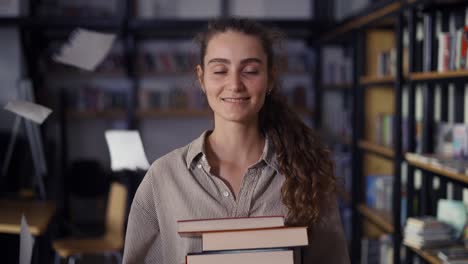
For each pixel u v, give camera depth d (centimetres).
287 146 114
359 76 397
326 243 116
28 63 539
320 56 550
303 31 563
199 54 116
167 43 604
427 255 247
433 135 292
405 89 383
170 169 114
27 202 390
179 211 111
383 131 363
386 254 345
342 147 470
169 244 114
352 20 405
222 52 104
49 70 570
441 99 305
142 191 116
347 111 457
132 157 243
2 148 468
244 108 105
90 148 598
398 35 305
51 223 367
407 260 278
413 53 285
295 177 112
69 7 567
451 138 275
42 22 517
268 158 112
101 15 565
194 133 616
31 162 467
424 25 274
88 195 531
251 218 101
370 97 399
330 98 589
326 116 561
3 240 367
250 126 112
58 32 563
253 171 112
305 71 585
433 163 257
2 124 517
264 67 106
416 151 304
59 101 561
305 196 111
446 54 251
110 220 376
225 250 94
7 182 457
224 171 113
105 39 159
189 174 112
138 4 588
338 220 117
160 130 612
